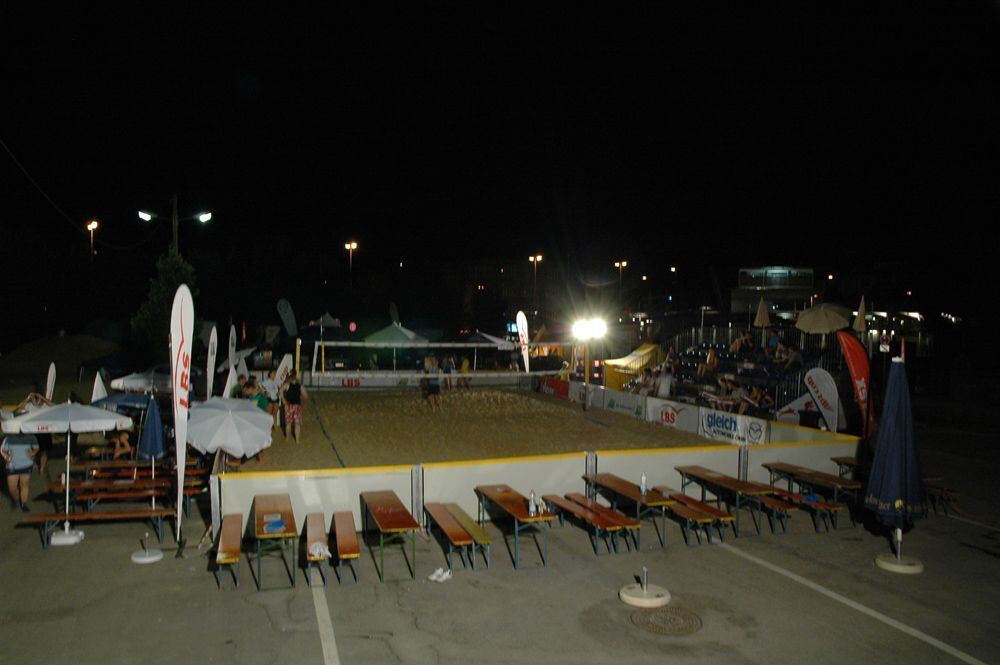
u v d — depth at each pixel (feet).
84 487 31.19
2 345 117.19
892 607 22.79
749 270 141.18
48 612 21.49
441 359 106.32
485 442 49.06
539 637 20.27
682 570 25.84
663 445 48.78
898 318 98.68
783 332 72.95
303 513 28.96
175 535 28.71
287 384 50.11
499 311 172.65
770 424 45.21
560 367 98.94
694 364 79.05
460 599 22.91
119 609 21.76
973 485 40.29
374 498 28.45
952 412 71.77
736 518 30.50
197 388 69.82
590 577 25.03
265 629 20.52
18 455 31.58
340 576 24.39
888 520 26.81
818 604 22.91
